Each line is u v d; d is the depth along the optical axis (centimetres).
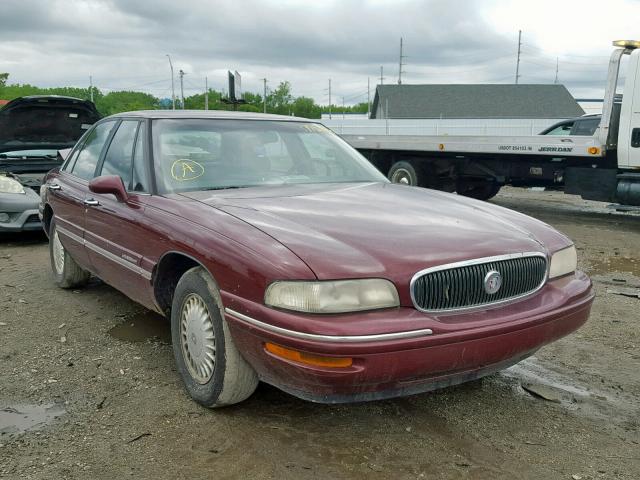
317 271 269
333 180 435
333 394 272
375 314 271
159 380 375
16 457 292
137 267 382
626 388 381
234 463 288
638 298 585
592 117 1238
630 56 966
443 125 4322
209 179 396
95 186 392
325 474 279
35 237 877
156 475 278
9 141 970
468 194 1333
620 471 288
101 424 323
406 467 286
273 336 271
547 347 450
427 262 284
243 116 457
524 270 315
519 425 329
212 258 307
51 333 458
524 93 6141
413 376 273
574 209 1270
